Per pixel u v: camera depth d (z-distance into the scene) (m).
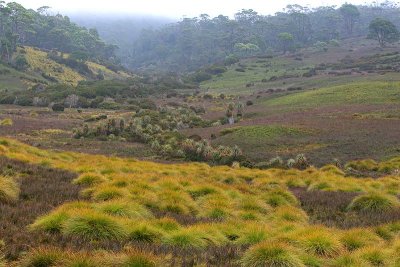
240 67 174.88
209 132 62.91
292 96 95.00
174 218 13.56
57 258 8.11
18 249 8.97
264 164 38.47
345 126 57.91
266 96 105.06
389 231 13.62
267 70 164.00
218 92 128.25
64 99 108.94
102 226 10.41
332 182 24.61
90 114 90.62
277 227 13.51
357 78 112.12
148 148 51.34
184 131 66.69
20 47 175.12
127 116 86.25
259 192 20.50
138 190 16.12
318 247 10.62
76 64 178.00
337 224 15.63
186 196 16.34
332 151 45.03
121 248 9.32
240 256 9.84
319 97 88.00
